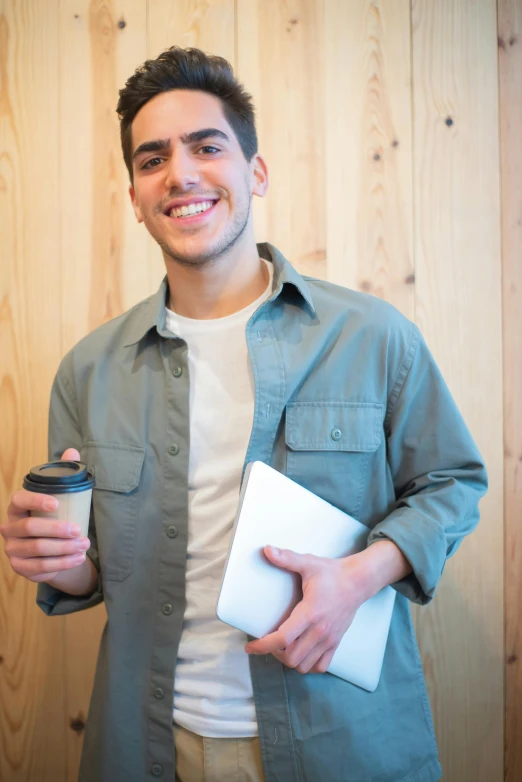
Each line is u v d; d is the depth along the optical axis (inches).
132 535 39.5
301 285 40.3
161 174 38.4
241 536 32.8
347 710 35.8
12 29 55.2
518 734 57.8
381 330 38.9
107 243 55.9
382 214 56.2
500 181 57.0
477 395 57.3
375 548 35.1
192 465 39.3
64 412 44.2
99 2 55.1
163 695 37.9
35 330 56.2
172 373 40.5
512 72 56.9
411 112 56.2
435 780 38.3
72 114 55.4
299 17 55.4
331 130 55.8
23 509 32.2
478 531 57.4
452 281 56.9
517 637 57.9
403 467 40.2
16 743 56.6
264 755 35.6
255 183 42.9
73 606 41.8
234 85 39.9
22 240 55.9
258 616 32.8
